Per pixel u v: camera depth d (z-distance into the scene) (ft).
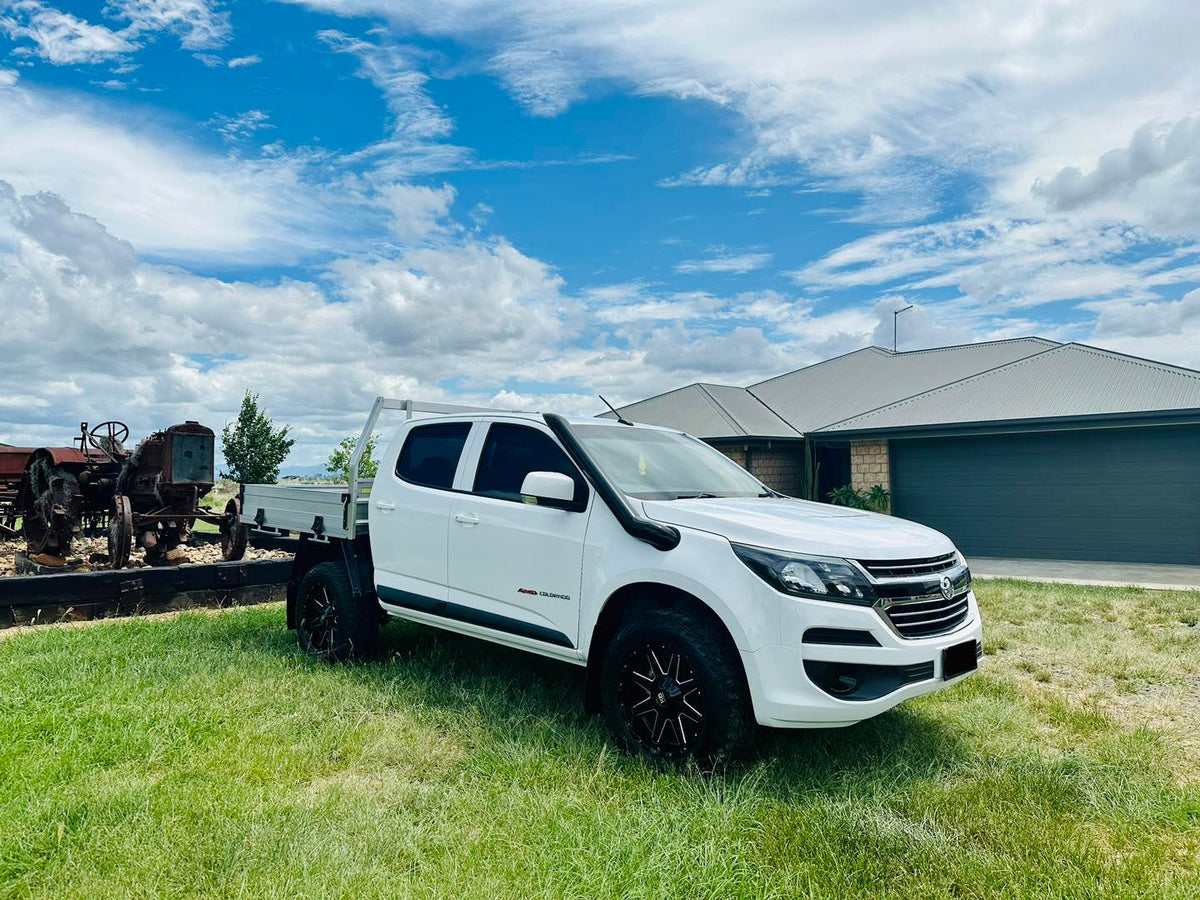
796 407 68.59
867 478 54.90
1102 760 12.57
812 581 11.22
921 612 11.89
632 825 10.09
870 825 9.99
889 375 68.85
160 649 19.13
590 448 14.67
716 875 8.85
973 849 9.57
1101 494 46.44
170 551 34.71
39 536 34.96
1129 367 52.16
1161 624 24.84
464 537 15.57
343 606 18.20
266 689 15.85
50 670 16.81
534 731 13.53
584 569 13.46
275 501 21.11
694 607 12.35
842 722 11.10
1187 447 44.01
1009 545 49.39
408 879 8.80
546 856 9.31
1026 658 20.29
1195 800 11.10
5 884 8.58
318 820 10.06
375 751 12.69
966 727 14.17
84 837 9.53
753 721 11.55
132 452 35.04
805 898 8.62
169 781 11.29
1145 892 8.68
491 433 16.19
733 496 15.16
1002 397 51.88
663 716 12.27
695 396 69.56
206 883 8.62
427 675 16.89
